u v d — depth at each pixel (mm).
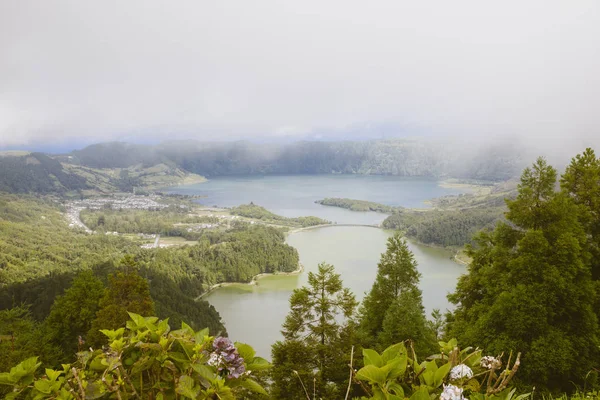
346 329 17234
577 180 14734
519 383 11016
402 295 18094
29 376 2143
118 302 23281
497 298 12695
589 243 13555
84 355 2172
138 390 2148
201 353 2145
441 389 2119
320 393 14727
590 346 11375
